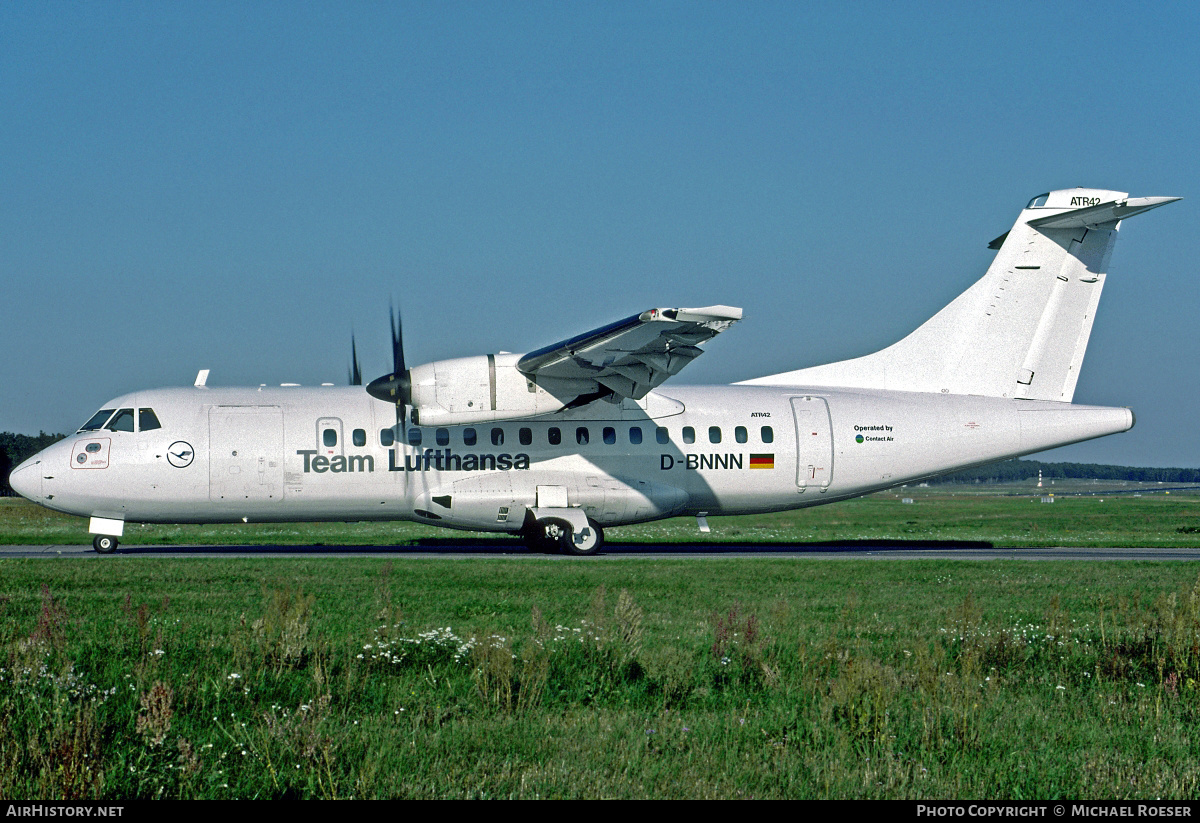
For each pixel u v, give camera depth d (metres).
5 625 14.77
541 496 29.45
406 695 11.09
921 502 108.75
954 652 13.54
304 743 8.85
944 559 28.55
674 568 24.80
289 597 15.16
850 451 31.03
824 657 12.36
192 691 10.62
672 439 30.42
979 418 31.39
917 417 31.33
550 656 12.26
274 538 38.12
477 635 13.10
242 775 8.52
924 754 9.28
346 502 29.33
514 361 28.22
